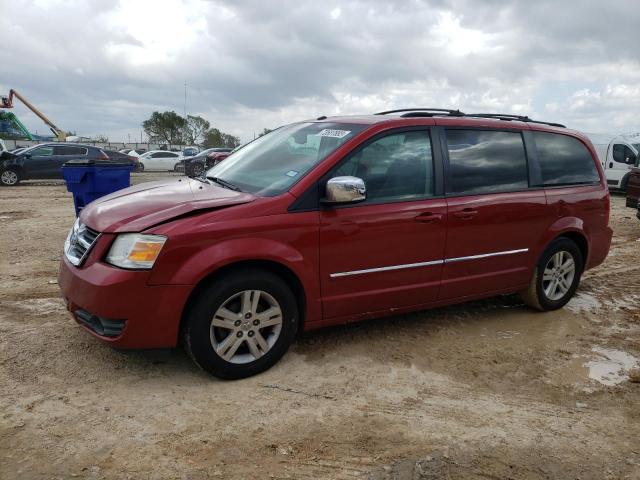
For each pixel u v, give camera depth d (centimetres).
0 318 443
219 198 362
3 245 739
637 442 308
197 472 263
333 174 375
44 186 1841
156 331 326
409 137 414
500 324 487
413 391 355
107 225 334
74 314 347
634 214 1293
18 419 299
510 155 471
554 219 496
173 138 7462
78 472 259
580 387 372
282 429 304
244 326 350
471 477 270
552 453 293
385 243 393
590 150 546
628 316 521
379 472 271
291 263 355
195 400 329
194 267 325
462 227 430
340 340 429
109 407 316
